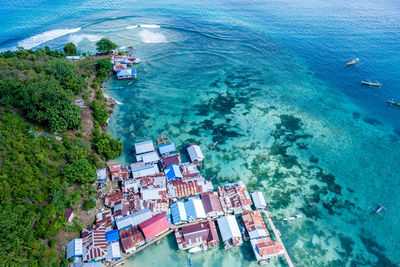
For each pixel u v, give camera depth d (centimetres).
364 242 5928
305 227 6138
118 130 8356
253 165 7481
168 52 12838
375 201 6788
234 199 6297
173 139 8138
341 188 7056
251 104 9850
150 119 8869
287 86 11019
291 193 6838
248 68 12081
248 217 5956
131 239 5381
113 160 7312
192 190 6444
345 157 7944
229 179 7056
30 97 6675
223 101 9925
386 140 8612
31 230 4684
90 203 5822
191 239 5541
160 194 6272
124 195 6222
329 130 8894
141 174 6706
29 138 6081
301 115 9475
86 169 6038
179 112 9256
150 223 5569
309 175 7325
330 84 11288
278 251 5466
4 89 6812
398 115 9725
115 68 10906
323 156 7925
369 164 7775
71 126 7231
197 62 12250
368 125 9188
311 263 5516
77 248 5056
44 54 10362
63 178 5803
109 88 10238
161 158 7369
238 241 5609
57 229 5047
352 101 10338
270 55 13200
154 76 11112
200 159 7319
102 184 6450
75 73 9319
